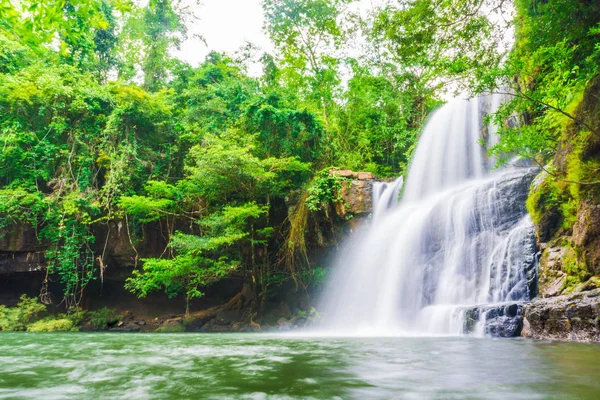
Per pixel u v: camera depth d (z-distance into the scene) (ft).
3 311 59.67
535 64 29.91
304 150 68.74
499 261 38.47
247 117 67.36
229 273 66.44
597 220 27.35
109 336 38.45
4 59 63.31
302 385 10.02
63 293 71.46
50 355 18.45
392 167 83.05
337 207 59.16
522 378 10.69
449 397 8.39
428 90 65.92
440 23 38.78
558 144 34.96
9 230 62.13
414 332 40.11
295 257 65.26
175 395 8.95
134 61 96.17
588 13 28.30
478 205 43.73
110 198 62.54
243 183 61.72
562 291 28.94
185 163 67.72
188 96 78.18
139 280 59.36
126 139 63.77
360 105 84.74
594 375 11.18
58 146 62.59
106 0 78.89
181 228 69.10
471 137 62.39
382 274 52.16
